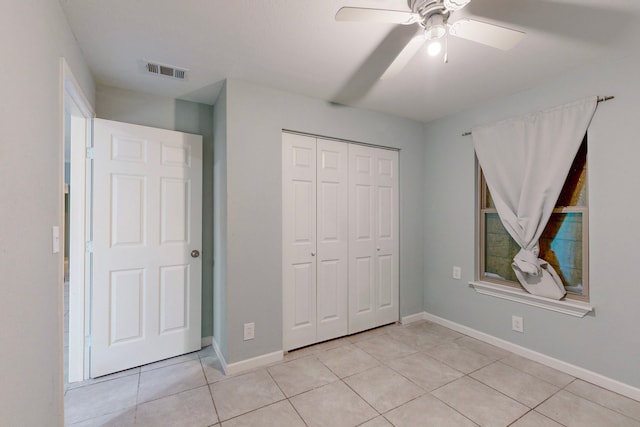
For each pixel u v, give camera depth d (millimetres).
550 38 1708
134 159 2279
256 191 2293
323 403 1820
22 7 1000
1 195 861
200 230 2547
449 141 3031
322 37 1709
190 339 2500
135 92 2385
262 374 2158
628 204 1877
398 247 3164
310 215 2635
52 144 1302
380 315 3047
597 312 2000
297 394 1911
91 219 2156
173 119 2531
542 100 2295
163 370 2217
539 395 1887
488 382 2037
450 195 3021
